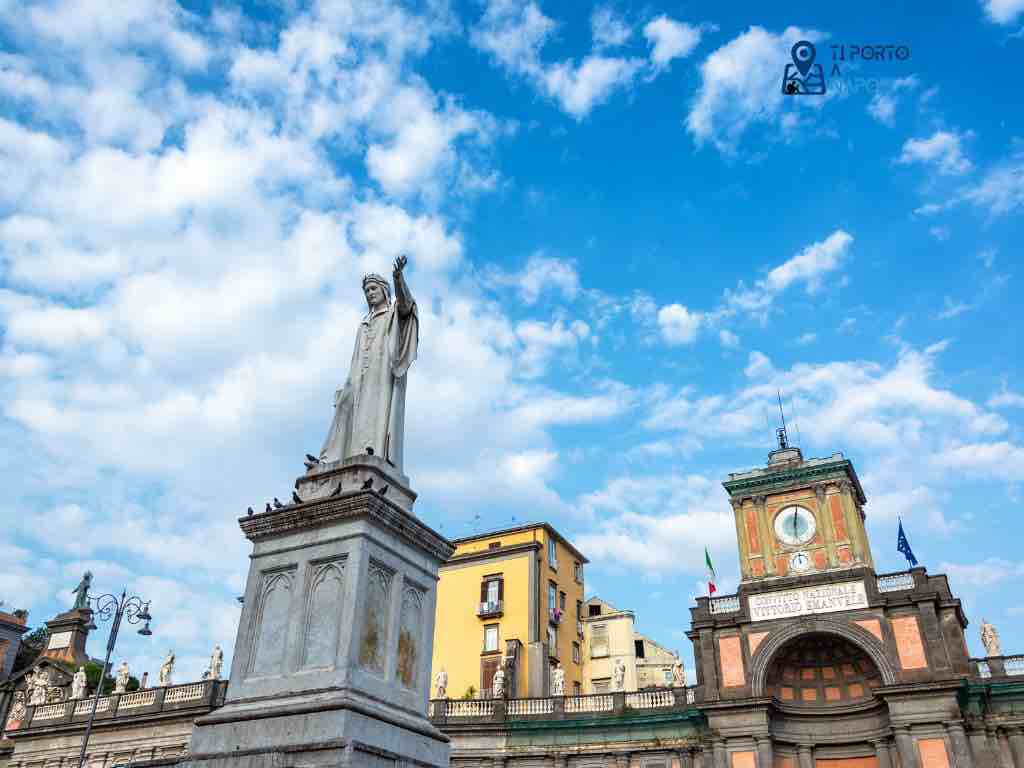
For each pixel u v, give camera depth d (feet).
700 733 126.31
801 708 127.24
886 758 119.65
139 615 104.53
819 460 138.41
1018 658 115.14
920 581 121.90
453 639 175.83
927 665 115.65
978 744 111.14
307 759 28.25
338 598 32.12
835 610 124.36
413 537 35.86
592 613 208.64
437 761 33.14
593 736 132.26
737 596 134.10
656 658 208.74
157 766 31.22
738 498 141.79
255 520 35.27
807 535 134.31
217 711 31.81
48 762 152.56
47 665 181.88
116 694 153.99
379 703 31.45
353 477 36.01
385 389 39.47
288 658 31.68
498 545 184.85
